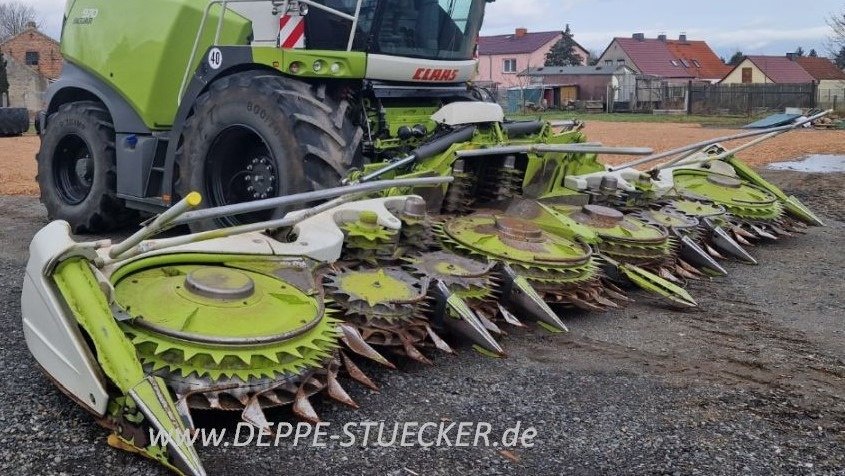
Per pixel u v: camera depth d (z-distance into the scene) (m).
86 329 3.12
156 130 7.15
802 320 5.60
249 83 5.84
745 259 7.32
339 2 6.19
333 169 5.58
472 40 7.45
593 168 7.41
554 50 66.88
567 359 4.59
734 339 5.12
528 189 6.53
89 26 7.79
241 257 4.02
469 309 4.52
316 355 3.53
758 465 3.36
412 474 3.18
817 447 3.55
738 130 24.53
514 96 47.25
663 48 66.31
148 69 7.04
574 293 5.33
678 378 4.36
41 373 3.97
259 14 6.59
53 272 3.30
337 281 4.23
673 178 8.20
